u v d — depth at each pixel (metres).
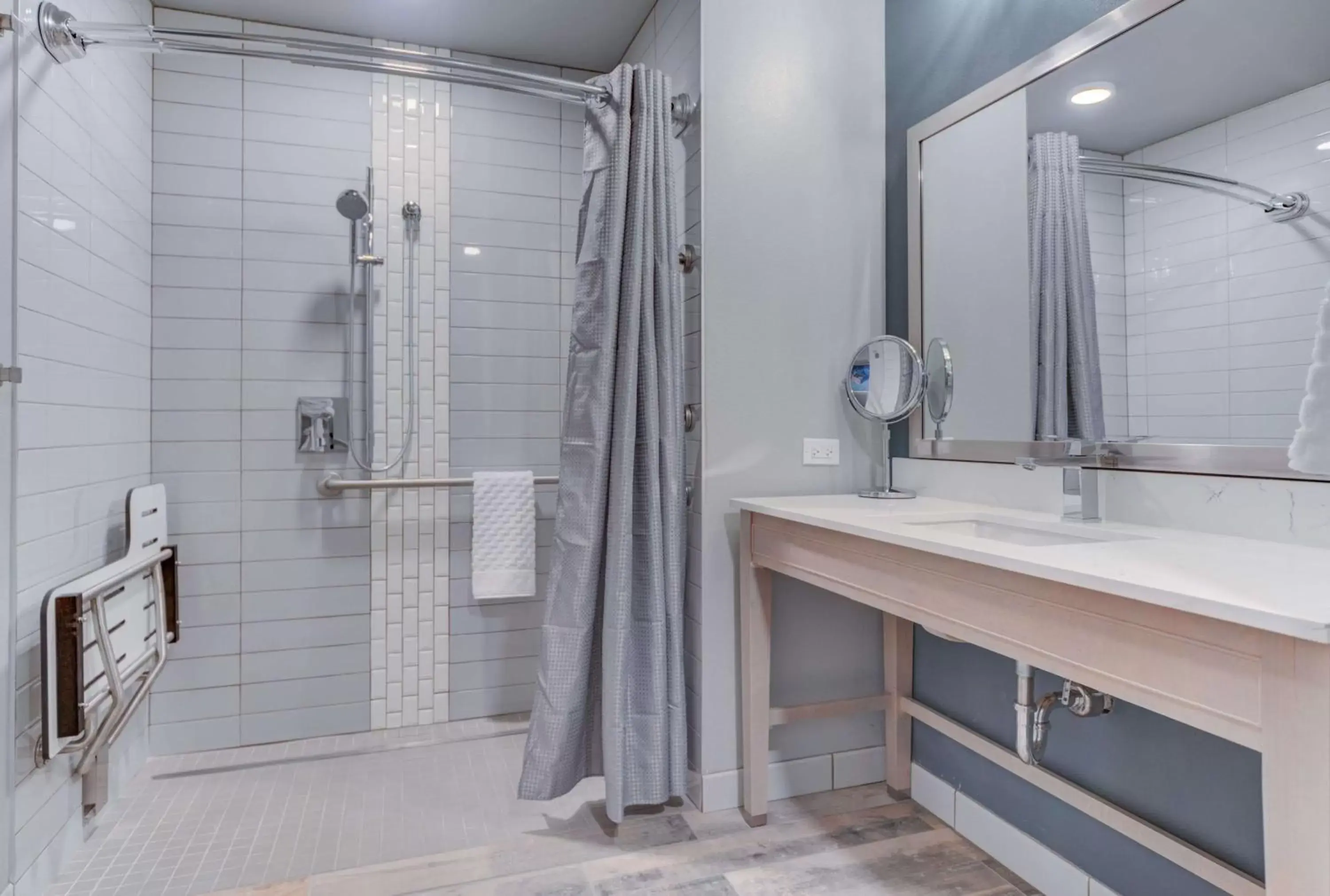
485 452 2.58
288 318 2.38
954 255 1.88
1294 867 0.72
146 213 2.20
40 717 1.57
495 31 2.45
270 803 1.98
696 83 1.98
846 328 2.07
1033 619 1.04
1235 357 1.25
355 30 2.44
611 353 1.84
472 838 1.80
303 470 2.40
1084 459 1.53
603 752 1.87
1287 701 0.72
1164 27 1.37
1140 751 1.40
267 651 2.37
